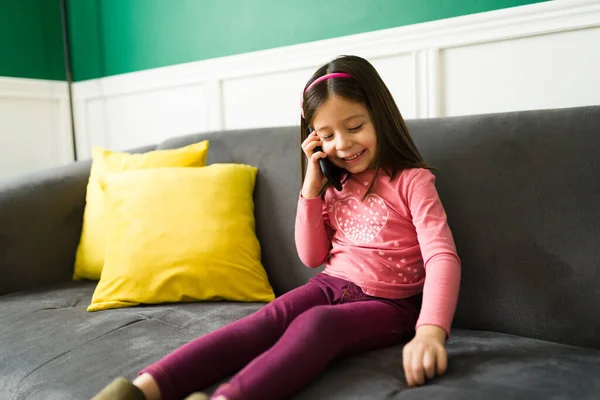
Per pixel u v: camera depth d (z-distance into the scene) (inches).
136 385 30.6
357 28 69.5
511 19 57.4
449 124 48.7
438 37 62.4
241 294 51.5
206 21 84.6
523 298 41.0
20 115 97.7
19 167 98.3
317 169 45.6
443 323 33.8
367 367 34.3
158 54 91.7
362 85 42.1
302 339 32.0
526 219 41.8
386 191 43.6
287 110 77.1
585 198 39.9
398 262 41.6
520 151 43.6
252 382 28.8
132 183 55.7
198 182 55.4
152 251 51.4
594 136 40.9
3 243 58.4
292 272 54.6
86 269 61.6
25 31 99.0
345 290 41.5
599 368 32.4
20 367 39.4
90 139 104.4
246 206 56.1
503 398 28.2
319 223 46.4
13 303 53.6
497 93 60.1
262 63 77.6
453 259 37.4
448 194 45.6
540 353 35.4
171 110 90.7
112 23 97.4
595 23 52.8
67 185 65.1
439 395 29.0
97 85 100.1
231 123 83.7
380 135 42.8
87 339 42.0
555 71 56.2
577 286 39.0
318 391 31.3
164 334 42.4
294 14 75.0
